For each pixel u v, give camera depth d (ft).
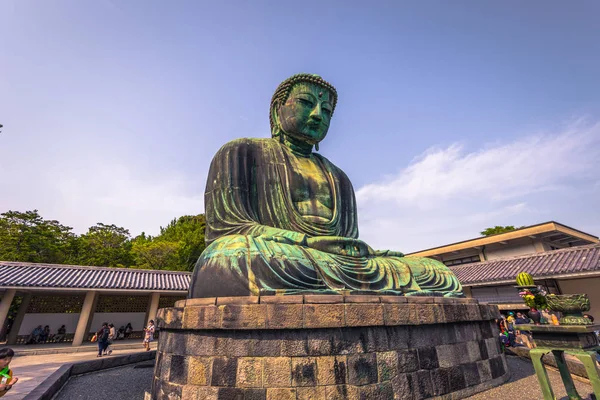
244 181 25.18
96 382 28.63
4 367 18.40
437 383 18.03
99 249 121.80
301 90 29.96
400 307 17.97
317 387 15.12
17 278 62.90
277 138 31.01
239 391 15.12
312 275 18.92
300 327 15.67
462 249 88.33
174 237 142.72
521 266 64.80
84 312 67.51
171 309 18.01
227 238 20.15
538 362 15.14
